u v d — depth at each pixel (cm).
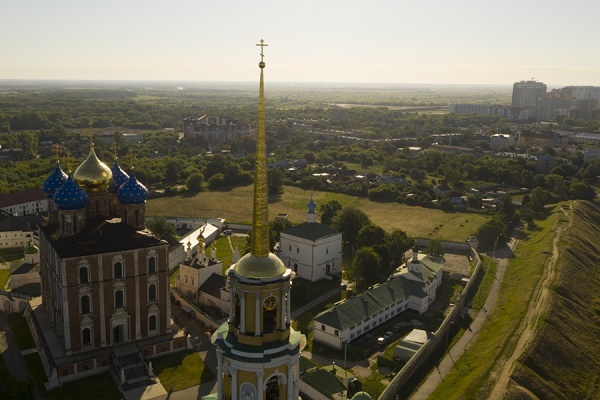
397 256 15875
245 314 4072
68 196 9781
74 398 8944
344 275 15375
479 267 15825
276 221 17838
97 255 9719
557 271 14825
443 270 15462
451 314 12544
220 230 19850
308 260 14812
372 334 11794
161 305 10550
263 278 4022
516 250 18212
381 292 12669
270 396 4153
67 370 9406
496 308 13425
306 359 9919
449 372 10319
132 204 10431
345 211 17862
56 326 10412
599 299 14375
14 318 11894
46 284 11138
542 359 10444
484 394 9188
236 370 4034
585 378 10594
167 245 10462
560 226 19375
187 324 11800
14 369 9812
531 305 12962
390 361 10381
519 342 10988
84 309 9781
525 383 9519
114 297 10031
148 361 10088
